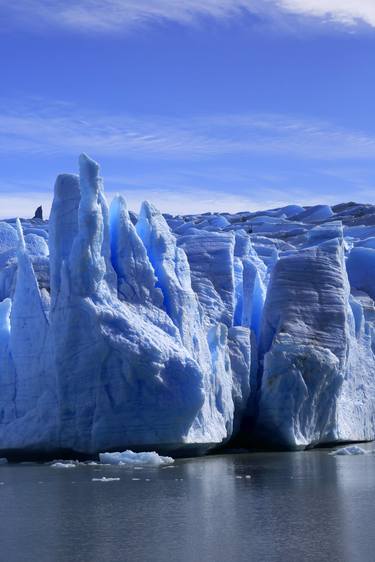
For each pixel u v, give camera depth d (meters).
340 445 53.53
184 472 38.06
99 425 41.03
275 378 48.41
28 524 27.59
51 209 43.44
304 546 24.80
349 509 29.59
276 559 23.58
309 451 49.12
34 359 43.12
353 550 24.39
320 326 50.47
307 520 27.91
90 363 41.22
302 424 49.00
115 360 41.16
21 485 34.44
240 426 50.28
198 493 32.62
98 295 41.72
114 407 41.16
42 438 41.78
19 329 43.62
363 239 78.94
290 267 51.94
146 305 43.88
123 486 34.06
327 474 37.88
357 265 65.94
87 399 41.38
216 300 51.97
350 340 52.72
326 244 53.41
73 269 41.50
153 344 41.16
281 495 32.25
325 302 51.19
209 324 50.47
